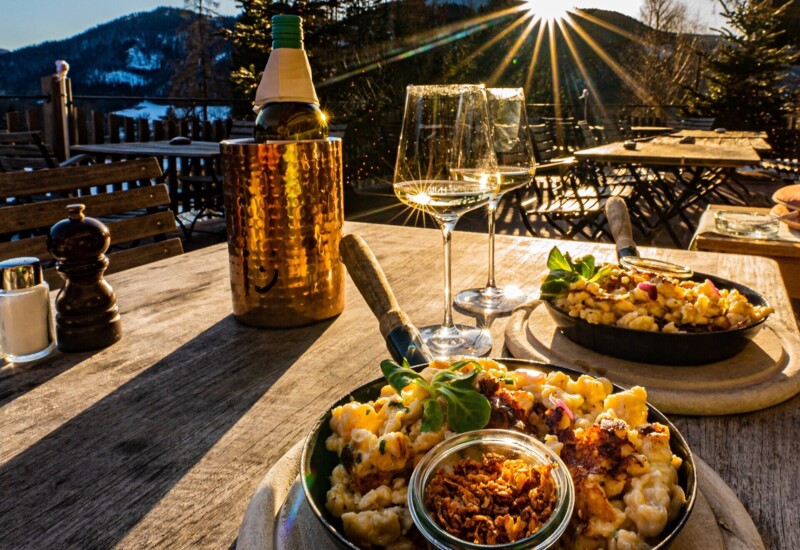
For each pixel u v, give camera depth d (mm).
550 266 908
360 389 604
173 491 589
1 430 697
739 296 833
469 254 1467
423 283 1241
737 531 499
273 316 980
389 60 8453
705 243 1794
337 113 7441
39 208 1643
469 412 493
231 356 894
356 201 7020
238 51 7574
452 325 977
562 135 8398
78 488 595
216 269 1351
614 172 6473
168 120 6297
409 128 913
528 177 1259
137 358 889
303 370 846
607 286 894
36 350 878
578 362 810
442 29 9086
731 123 10578
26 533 533
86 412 738
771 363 798
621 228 1136
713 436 672
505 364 644
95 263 907
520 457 452
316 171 946
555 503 405
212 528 538
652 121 11938
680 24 15336
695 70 14867
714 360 791
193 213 6273
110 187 5086
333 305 1026
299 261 962
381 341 942
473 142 903
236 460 638
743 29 10305
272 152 918
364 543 438
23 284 862
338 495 481
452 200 911
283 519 521
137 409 744
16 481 605
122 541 522
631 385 757
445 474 436
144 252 1766
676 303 824
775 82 10523
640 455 466
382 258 1436
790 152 10055
